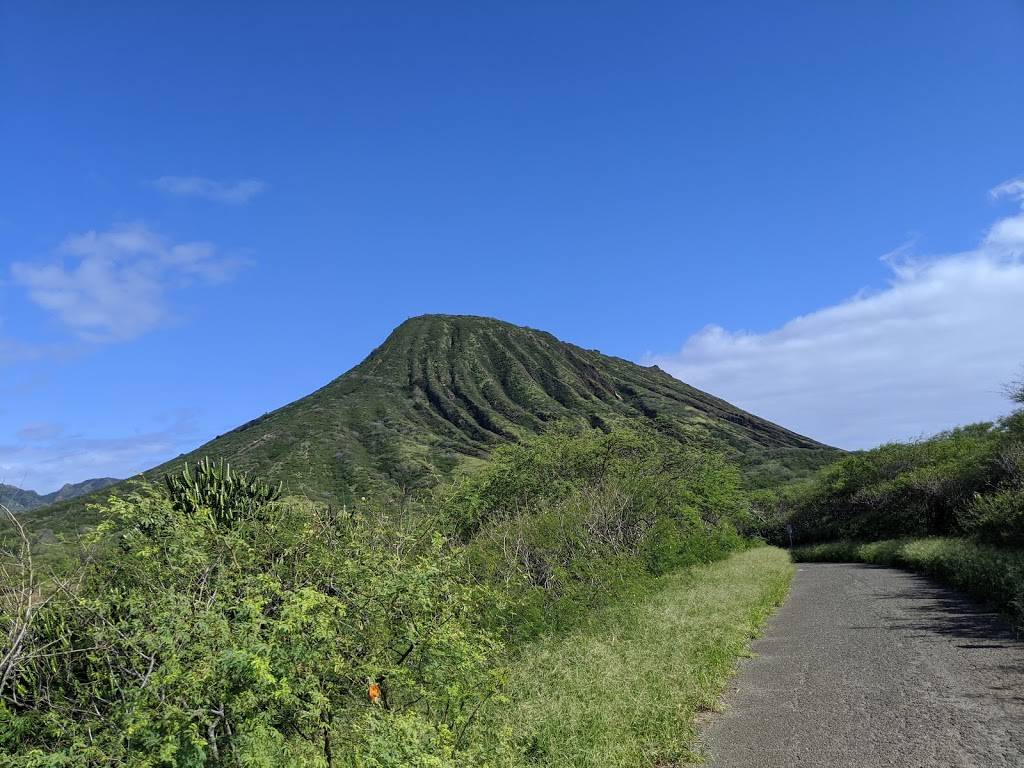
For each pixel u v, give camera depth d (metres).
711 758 5.51
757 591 14.05
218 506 7.13
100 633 4.21
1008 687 6.52
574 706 6.45
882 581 16.95
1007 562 12.43
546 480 20.14
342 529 5.94
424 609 5.19
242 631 3.92
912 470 29.41
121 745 3.77
